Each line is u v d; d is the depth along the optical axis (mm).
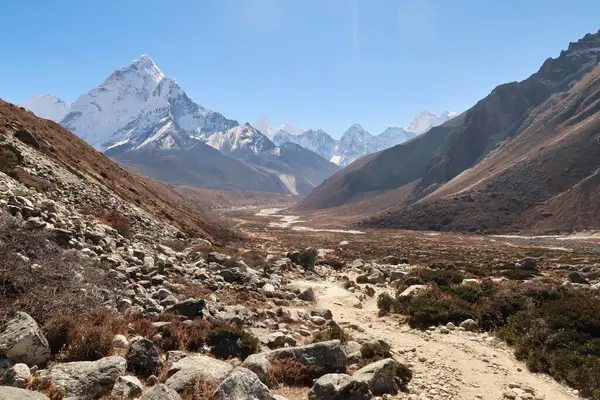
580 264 54062
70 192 29047
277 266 31938
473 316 17859
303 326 15758
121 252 19125
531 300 18484
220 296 18016
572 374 11648
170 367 9344
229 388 7996
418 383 11375
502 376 12234
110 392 7652
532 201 166500
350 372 11305
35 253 12047
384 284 30141
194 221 61688
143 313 12688
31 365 7938
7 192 17859
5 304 9031
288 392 9852
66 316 9320
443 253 70688
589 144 178500
